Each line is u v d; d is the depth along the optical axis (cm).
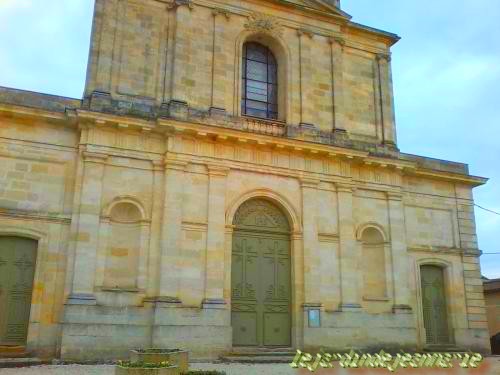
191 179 2450
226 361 2197
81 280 2177
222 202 2480
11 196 2217
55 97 2392
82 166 2297
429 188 3138
